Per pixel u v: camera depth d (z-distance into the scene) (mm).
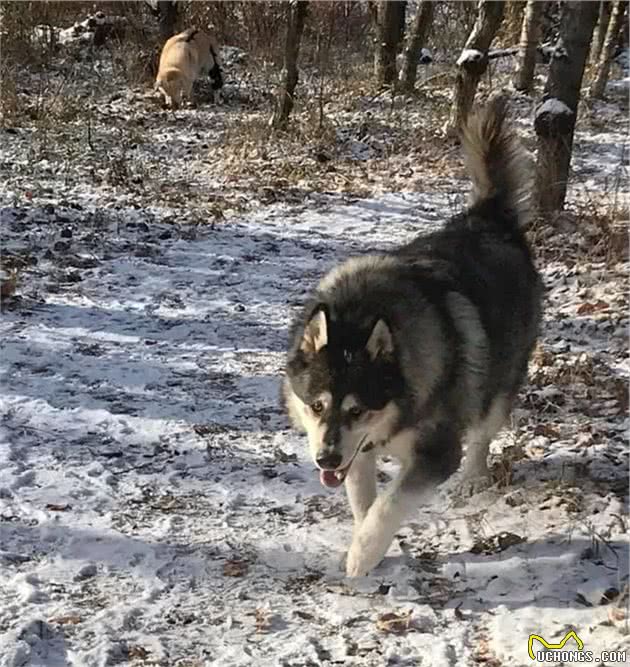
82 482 3631
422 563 3346
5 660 3043
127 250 5562
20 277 4977
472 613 3188
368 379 3186
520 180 3705
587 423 3875
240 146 8094
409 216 6570
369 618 3186
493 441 3811
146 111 9625
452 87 11438
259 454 3783
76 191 6727
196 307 4758
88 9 13188
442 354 3262
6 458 3715
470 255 3506
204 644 3117
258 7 12492
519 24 13719
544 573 3275
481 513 3502
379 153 8266
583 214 5902
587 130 9547
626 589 3176
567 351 4316
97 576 3299
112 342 4438
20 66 10758
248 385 4164
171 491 3611
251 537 3439
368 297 3281
